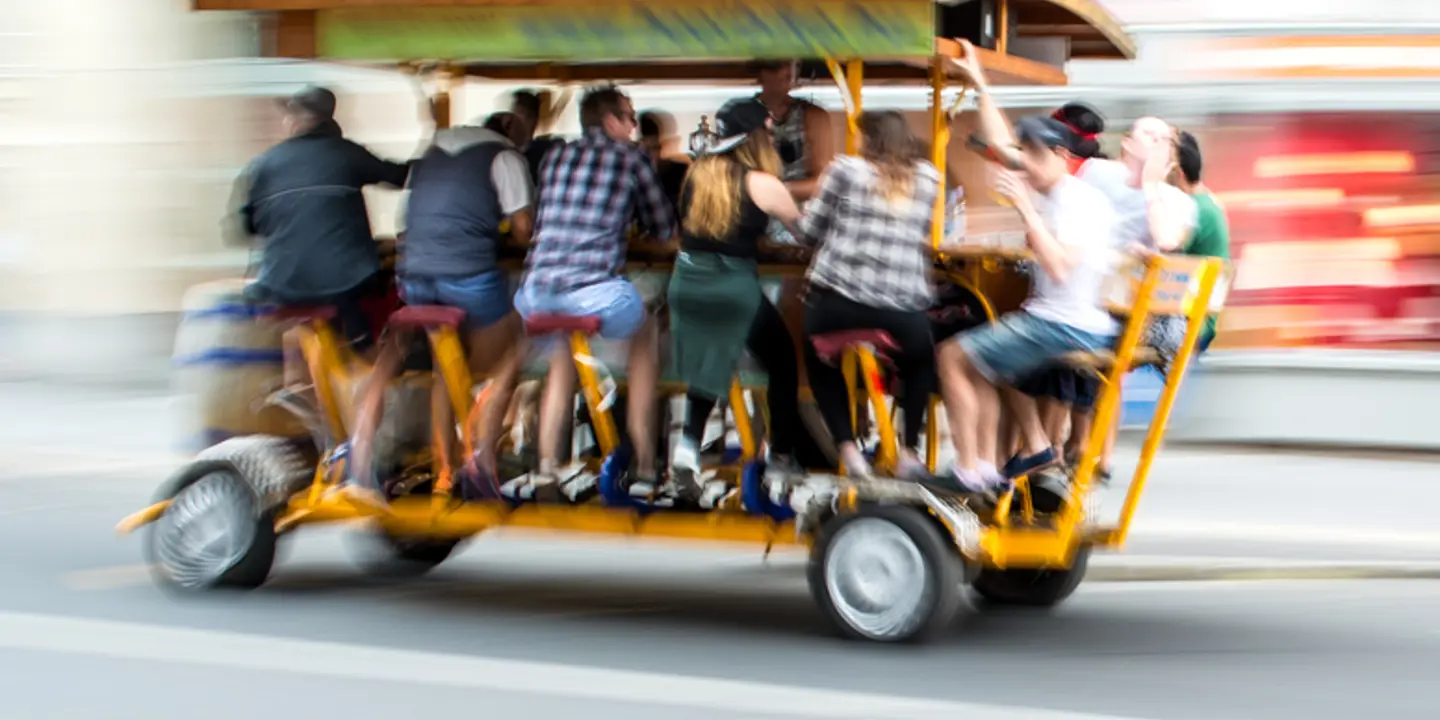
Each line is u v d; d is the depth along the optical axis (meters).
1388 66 12.35
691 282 7.01
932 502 6.77
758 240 7.16
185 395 8.19
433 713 6.04
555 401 7.40
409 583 8.39
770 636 7.23
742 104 7.04
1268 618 7.71
